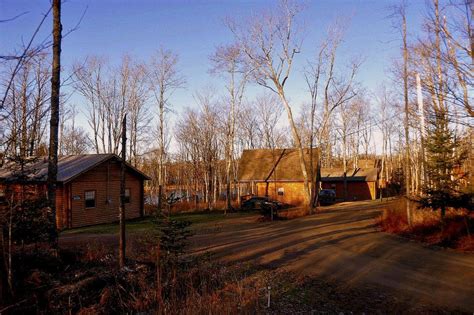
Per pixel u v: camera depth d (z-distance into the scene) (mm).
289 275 10109
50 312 6852
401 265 11234
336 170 55438
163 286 8234
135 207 26984
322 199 42906
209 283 8875
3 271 7000
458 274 10164
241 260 11805
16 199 7117
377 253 12914
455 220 15430
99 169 23703
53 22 9086
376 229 18578
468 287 9008
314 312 7535
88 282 7801
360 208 31547
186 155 44625
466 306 7766
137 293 7926
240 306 7613
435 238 14844
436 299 8211
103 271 8648
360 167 59500
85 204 22359
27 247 8766
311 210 28344
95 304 7266
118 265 9102
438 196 14859
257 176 41000
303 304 7969
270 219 23516
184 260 10719
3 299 6523
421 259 11984
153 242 9062
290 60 29750
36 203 7781
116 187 25188
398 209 20391
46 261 8547
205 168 38250
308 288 9023
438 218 16297
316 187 38344
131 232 17141
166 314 7117
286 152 42906
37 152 9141
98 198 23484
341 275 10156
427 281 9555
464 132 14188
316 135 43469
